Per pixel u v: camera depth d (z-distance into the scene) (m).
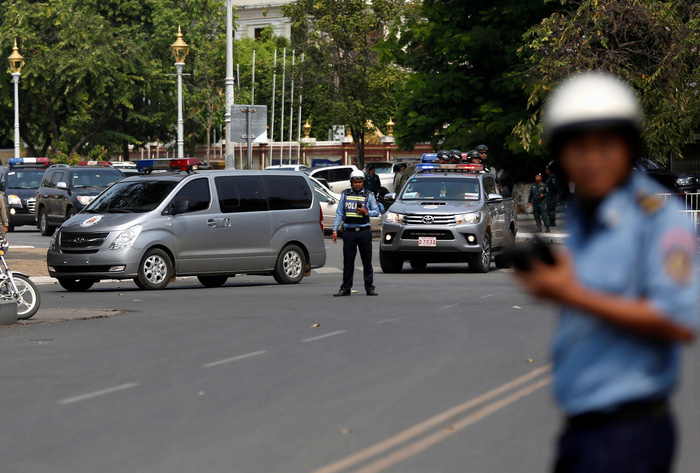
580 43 80.25
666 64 78.31
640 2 78.69
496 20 96.88
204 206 52.91
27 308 38.25
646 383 8.21
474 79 97.56
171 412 21.20
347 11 169.50
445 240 58.88
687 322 7.81
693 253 8.02
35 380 25.22
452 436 18.92
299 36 175.50
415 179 62.94
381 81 166.25
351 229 45.69
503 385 23.78
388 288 49.84
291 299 44.47
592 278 8.21
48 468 16.91
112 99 182.62
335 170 130.25
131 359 28.19
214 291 49.97
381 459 17.28
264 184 55.34
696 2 81.69
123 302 44.34
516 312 38.25
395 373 25.44
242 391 23.34
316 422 20.12
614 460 8.18
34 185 105.81
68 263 50.66
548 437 18.78
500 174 103.00
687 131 80.50
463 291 47.62
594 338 8.38
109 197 53.41
